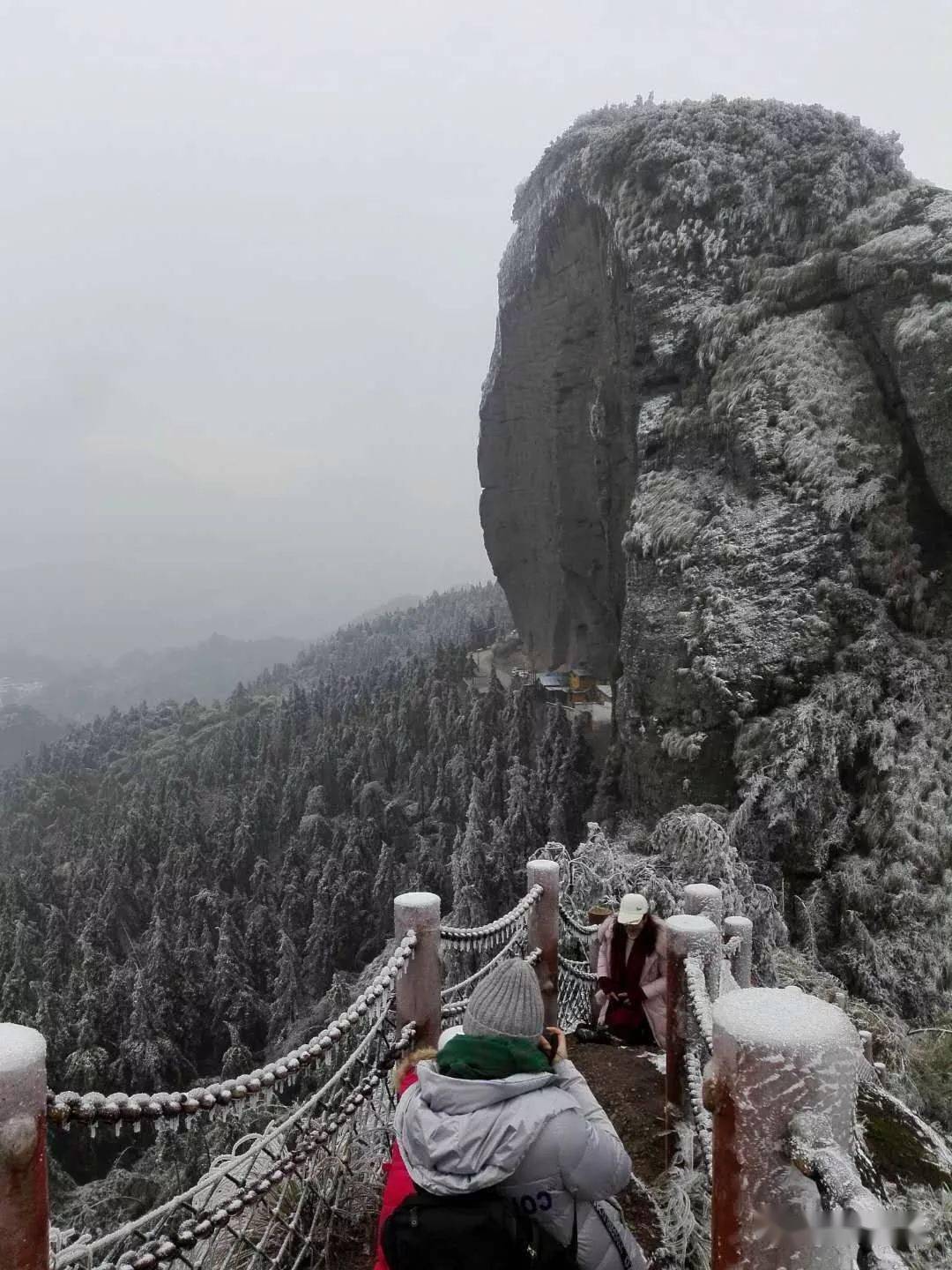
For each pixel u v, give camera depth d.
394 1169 2.56
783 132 27.09
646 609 22.61
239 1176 3.74
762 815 17.75
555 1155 2.19
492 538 50.25
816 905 16.44
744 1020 1.68
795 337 22.16
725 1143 1.70
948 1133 9.00
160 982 41.84
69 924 50.16
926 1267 3.25
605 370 31.62
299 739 71.75
